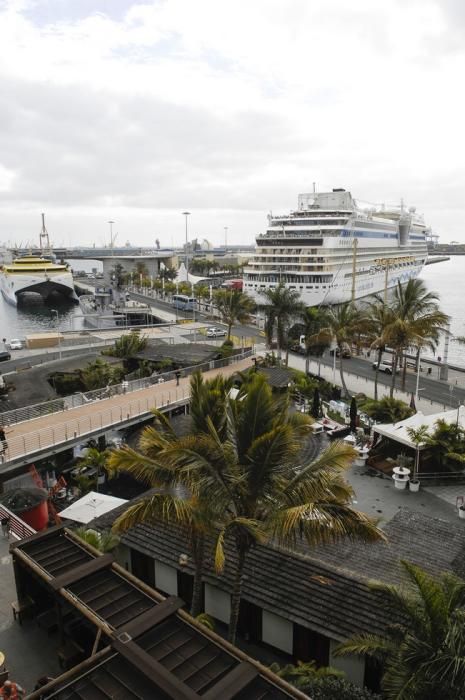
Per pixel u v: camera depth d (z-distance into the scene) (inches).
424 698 358.6
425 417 1280.8
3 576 612.7
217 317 4234.7
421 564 673.6
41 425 1252.5
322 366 2504.9
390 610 531.8
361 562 673.6
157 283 6048.2
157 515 469.4
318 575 605.6
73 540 571.5
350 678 539.5
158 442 535.2
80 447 1293.1
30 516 764.0
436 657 363.3
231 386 600.1
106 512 852.6
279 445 453.7
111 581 499.5
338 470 486.3
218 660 399.2
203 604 649.6
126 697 349.7
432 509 1029.2
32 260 5821.9
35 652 488.1
